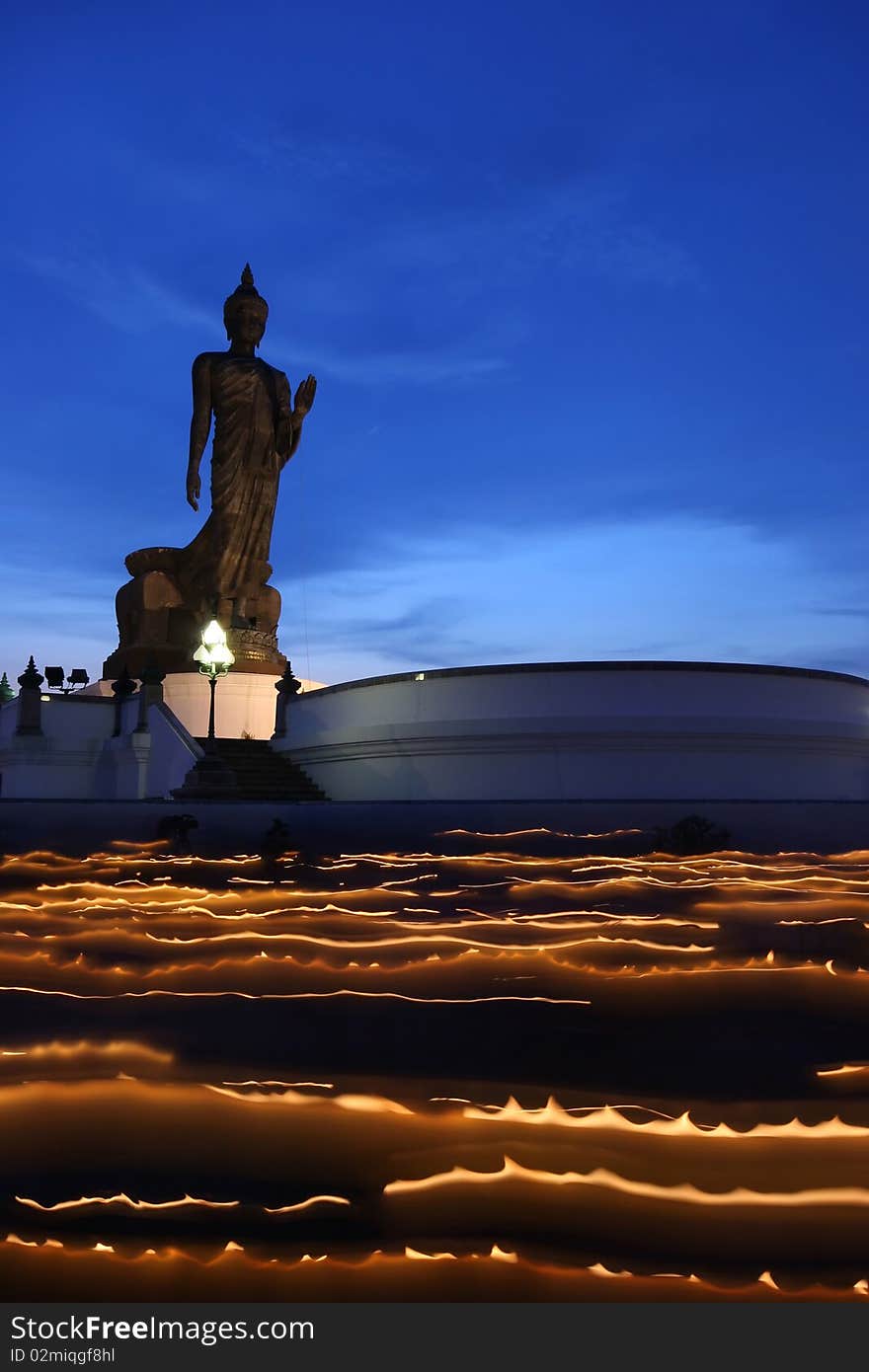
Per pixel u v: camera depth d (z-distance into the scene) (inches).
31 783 1093.1
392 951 426.3
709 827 635.5
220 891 538.6
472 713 900.6
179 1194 231.0
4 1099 278.8
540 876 570.9
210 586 1409.9
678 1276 202.5
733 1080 292.0
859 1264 206.8
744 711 893.8
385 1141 255.3
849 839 673.6
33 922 474.6
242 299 1492.4
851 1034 330.0
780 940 438.9
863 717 984.9
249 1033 332.8
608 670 883.4
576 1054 313.7
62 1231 217.3
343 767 981.2
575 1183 235.6
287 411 1464.1
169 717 1034.7
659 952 422.9
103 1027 339.3
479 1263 207.0
